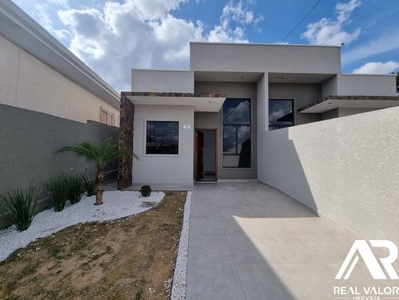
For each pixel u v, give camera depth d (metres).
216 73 8.85
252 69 8.75
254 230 3.64
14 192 3.65
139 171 7.94
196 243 3.13
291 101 10.09
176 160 8.01
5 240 3.11
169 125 8.07
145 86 8.34
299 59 8.84
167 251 2.93
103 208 4.75
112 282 2.23
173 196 6.16
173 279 2.27
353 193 3.36
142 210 4.68
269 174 7.84
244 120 9.86
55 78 7.15
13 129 3.66
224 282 2.22
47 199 4.58
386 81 8.98
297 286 2.16
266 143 8.24
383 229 2.81
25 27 5.02
